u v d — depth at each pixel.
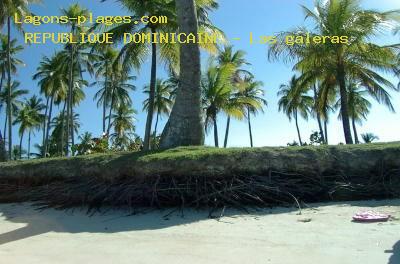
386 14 19.88
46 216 10.39
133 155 11.67
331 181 10.89
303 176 10.77
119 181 10.98
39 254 6.74
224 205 9.94
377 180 10.94
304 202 10.46
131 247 6.96
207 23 18.36
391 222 7.84
